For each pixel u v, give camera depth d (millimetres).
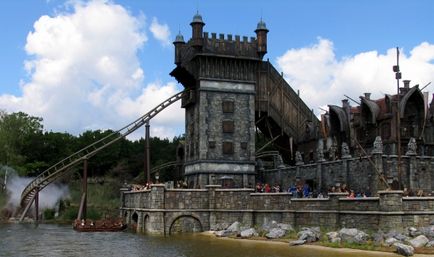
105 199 103750
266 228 54344
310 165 68312
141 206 65438
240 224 58156
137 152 137125
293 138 78812
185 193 60562
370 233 45094
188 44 74688
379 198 44875
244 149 73438
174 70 76062
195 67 74438
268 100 76750
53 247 48281
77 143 126938
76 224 68188
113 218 80750
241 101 74312
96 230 65500
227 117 73438
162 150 142875
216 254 42219
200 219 60438
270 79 77625
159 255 42281
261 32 75812
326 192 64875
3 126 116688
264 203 56594
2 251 45438
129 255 42500
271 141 77938
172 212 60000
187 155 76875
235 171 72625
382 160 57781
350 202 47562
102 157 127250
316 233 48156
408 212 44562
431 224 45125
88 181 116188
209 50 73688
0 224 77438
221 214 60250
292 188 59188
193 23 73312
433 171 60094
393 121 64438
